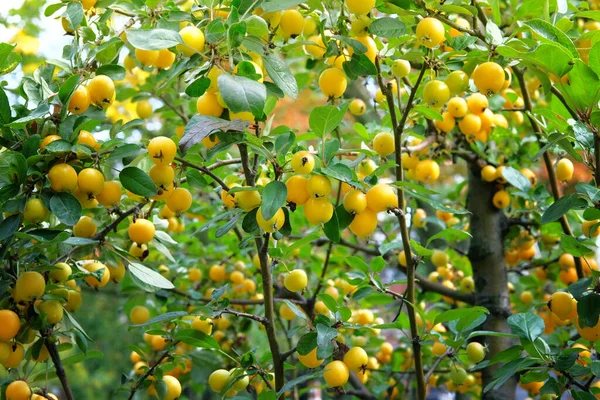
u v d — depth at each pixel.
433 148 1.32
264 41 1.00
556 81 1.07
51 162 0.98
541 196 1.33
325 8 1.09
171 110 1.45
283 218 0.95
